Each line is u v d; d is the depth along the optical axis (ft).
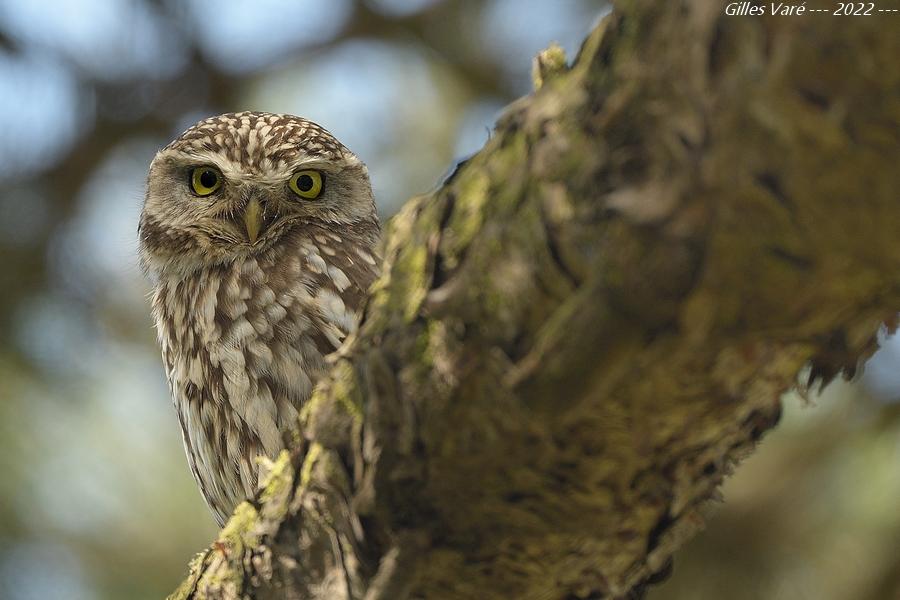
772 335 12.34
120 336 16.94
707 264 11.75
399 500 15.05
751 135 11.30
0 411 16.76
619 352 12.39
